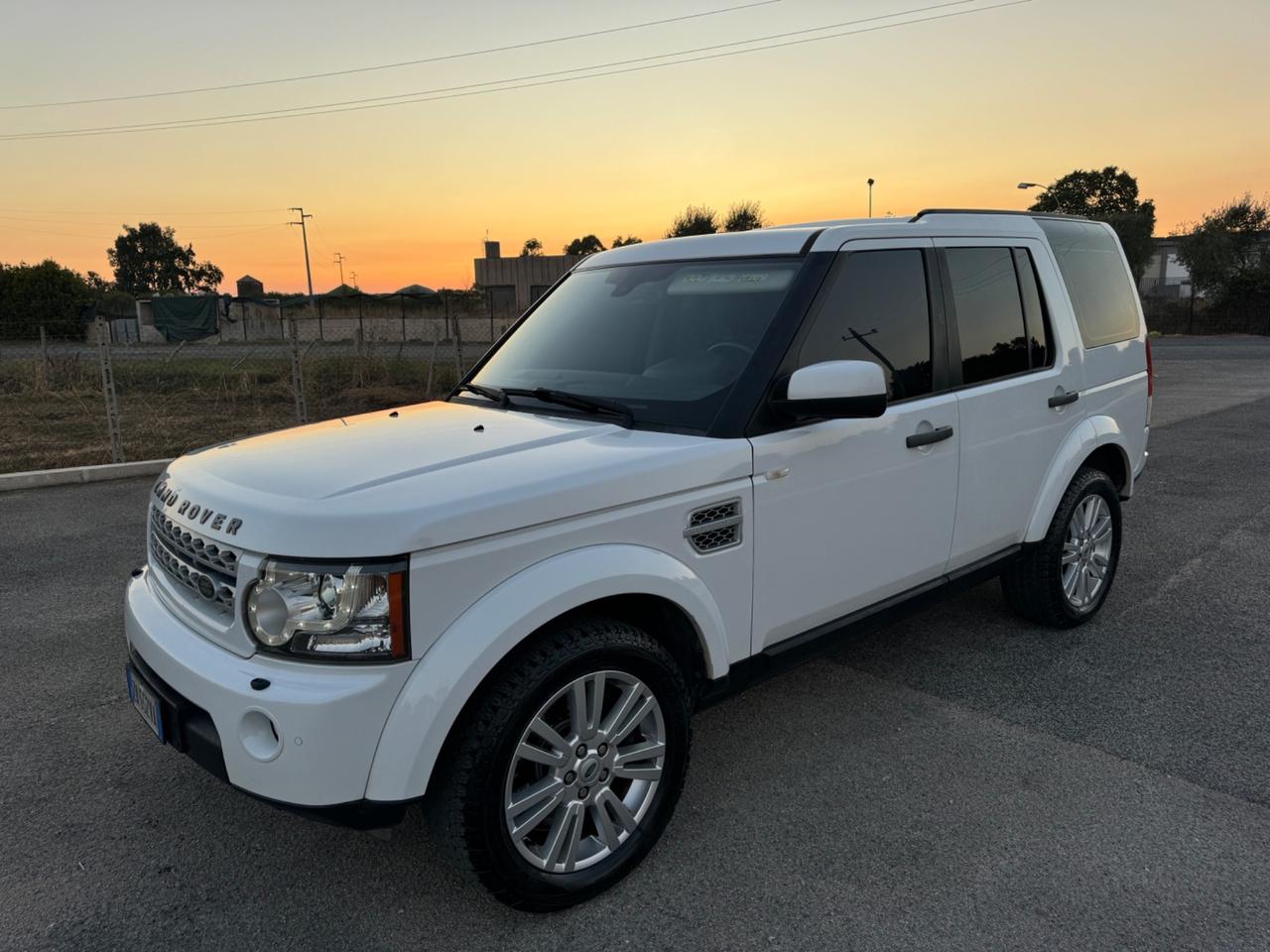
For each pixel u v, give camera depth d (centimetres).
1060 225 448
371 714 218
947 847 281
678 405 297
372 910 258
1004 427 381
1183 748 339
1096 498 451
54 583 554
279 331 4044
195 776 333
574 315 381
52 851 287
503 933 248
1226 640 442
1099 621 470
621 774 263
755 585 292
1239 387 1639
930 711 373
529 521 235
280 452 283
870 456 321
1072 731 354
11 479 841
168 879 273
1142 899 254
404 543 216
